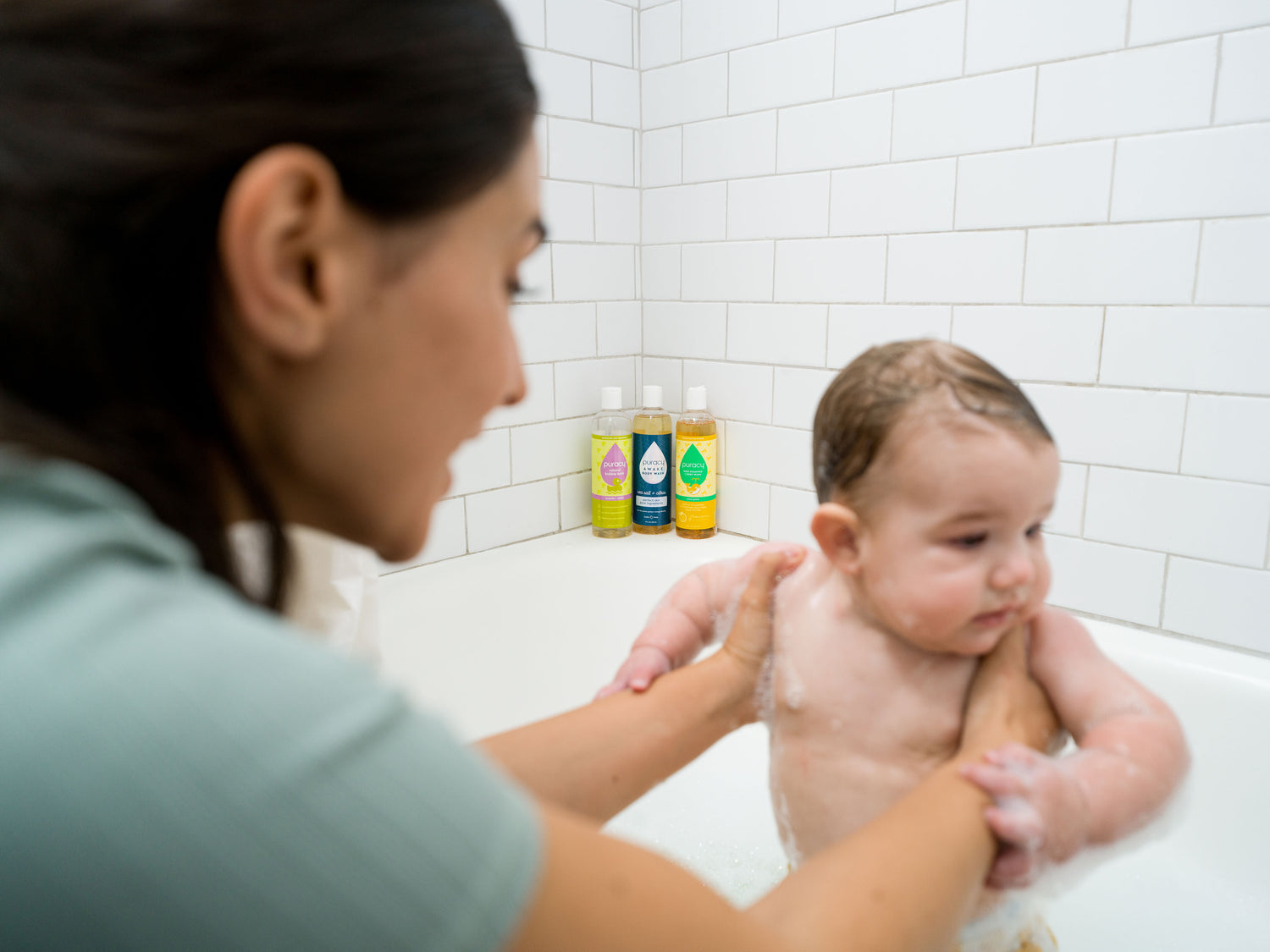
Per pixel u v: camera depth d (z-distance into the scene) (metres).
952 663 0.73
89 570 0.24
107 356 0.29
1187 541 1.12
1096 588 1.21
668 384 1.65
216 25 0.29
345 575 0.70
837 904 0.44
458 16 0.34
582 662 1.50
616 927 0.27
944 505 0.66
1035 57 1.14
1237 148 1.02
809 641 0.77
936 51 1.23
